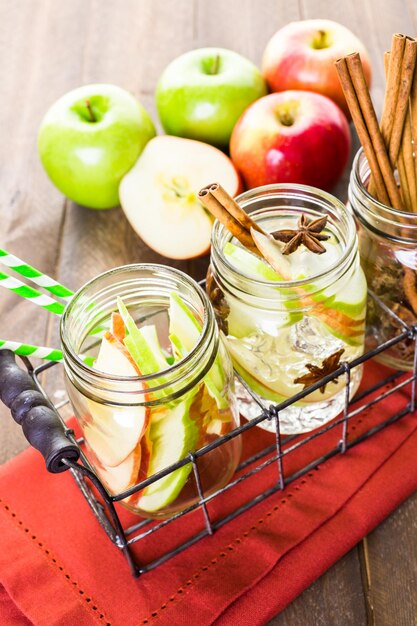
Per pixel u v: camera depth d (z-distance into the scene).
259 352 0.57
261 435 0.62
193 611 0.56
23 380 0.53
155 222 0.72
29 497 0.61
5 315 0.70
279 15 0.89
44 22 0.92
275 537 0.58
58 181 0.74
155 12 0.91
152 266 0.55
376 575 0.58
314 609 0.57
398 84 0.55
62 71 0.87
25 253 0.74
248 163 0.71
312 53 0.75
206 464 0.57
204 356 0.53
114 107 0.73
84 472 0.52
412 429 0.62
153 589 0.57
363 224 0.59
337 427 0.62
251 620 0.56
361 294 0.57
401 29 0.86
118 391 0.52
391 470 0.60
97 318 0.56
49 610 0.57
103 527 0.57
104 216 0.76
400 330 0.62
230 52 0.76
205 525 0.59
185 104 0.74
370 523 0.59
